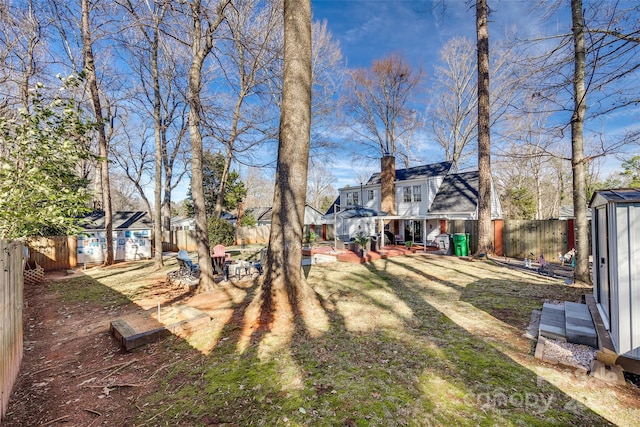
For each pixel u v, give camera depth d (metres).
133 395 3.35
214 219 21.84
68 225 5.36
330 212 27.22
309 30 6.04
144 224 18.81
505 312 5.58
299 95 5.91
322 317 5.49
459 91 25.70
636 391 3.07
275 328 5.04
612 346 3.57
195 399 3.19
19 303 4.19
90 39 11.47
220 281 9.25
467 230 14.96
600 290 4.82
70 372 3.95
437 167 22.48
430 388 3.20
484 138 12.38
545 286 7.54
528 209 27.22
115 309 6.83
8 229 4.67
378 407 2.90
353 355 4.01
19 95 8.67
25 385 3.65
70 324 5.98
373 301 6.51
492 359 3.79
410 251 15.04
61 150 4.98
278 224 5.87
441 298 6.67
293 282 5.83
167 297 7.73
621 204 3.45
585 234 7.46
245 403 3.07
